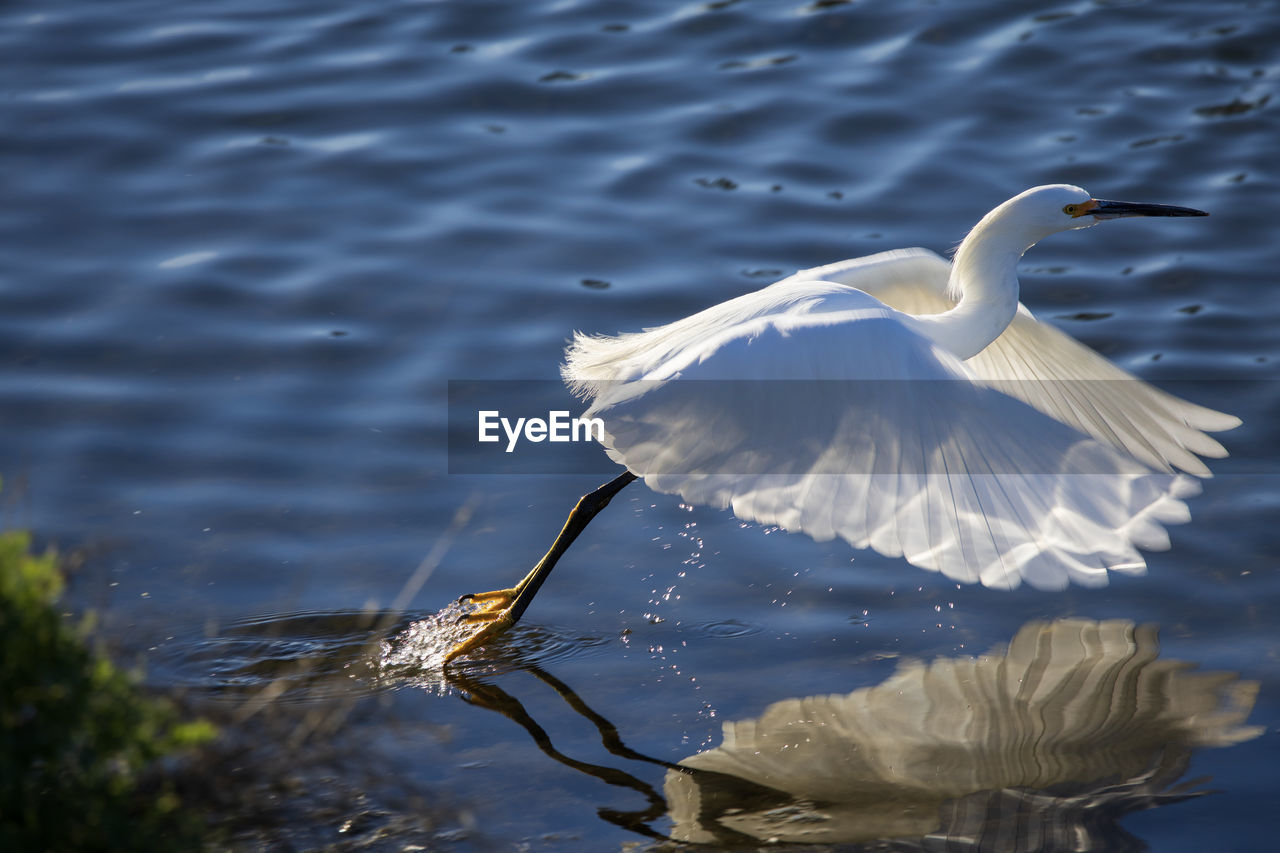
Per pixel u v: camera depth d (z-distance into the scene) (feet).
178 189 54.03
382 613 32.32
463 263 49.47
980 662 30.01
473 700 29.30
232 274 48.57
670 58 64.44
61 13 68.54
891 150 57.11
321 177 54.95
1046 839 24.34
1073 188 34.86
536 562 34.68
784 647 30.91
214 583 33.09
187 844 22.16
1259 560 32.94
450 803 25.79
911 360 29.27
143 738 21.62
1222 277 48.39
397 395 42.06
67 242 50.21
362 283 48.21
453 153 56.70
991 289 35.01
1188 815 24.77
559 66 63.72
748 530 35.99
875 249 49.88
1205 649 30.04
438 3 69.72
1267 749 26.55
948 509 28.66
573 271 48.98
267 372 43.11
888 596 32.81
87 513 35.60
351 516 36.17
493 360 43.83
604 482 38.24
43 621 21.27
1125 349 44.04
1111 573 33.01
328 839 24.59
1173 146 56.54
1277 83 60.95
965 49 64.80
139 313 46.06
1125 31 65.87
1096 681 29.12
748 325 30.89
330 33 66.74
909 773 26.43
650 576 33.99
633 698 29.27
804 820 25.21
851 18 67.62
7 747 20.54
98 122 58.39
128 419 40.32
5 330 44.78
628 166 55.93
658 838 24.82
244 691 29.17
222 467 38.17
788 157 56.54
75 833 21.25
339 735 27.81
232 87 61.62
